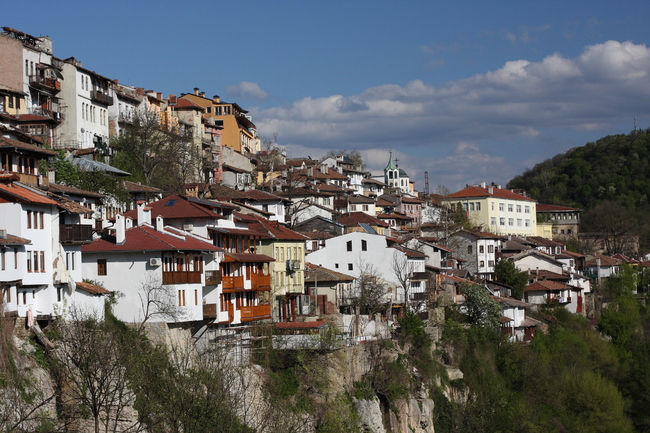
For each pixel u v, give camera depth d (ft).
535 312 437.99
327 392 235.81
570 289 470.80
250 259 253.65
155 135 386.52
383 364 267.18
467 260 488.44
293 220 437.58
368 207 568.00
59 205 189.26
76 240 194.70
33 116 303.07
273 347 239.91
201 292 221.05
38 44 346.74
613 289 545.44
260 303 262.67
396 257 342.03
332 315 278.05
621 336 448.65
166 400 178.91
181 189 351.25
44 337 175.73
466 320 365.40
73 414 171.63
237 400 185.68
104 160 338.34
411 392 275.59
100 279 213.05
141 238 214.69
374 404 250.16
